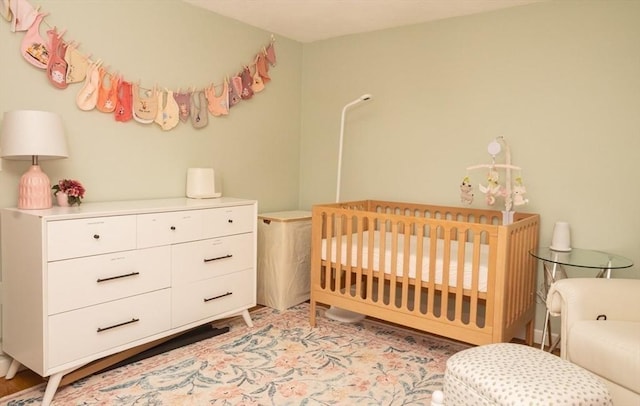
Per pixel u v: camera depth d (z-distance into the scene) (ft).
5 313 7.32
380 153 11.66
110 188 8.85
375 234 10.81
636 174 8.36
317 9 10.11
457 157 10.43
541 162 9.35
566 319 6.49
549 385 4.77
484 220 10.00
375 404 6.82
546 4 9.10
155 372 7.66
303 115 13.14
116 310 7.38
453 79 10.37
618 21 8.38
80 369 7.20
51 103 7.86
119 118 8.83
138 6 9.00
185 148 10.15
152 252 7.84
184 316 8.49
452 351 8.82
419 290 8.36
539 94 9.29
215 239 8.95
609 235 8.68
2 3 7.17
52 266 6.52
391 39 11.27
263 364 8.07
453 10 9.87
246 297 9.74
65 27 7.93
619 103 8.46
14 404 6.59
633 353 5.37
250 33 11.34
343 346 8.95
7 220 7.06
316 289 9.90
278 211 12.69
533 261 8.94
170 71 9.65
